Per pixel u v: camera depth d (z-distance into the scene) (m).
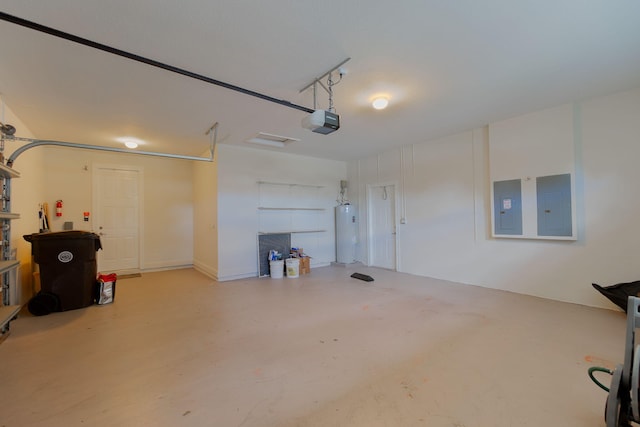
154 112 3.61
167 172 6.41
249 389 1.91
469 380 2.00
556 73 2.80
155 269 6.22
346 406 1.74
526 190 3.91
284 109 3.56
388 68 2.65
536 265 3.92
